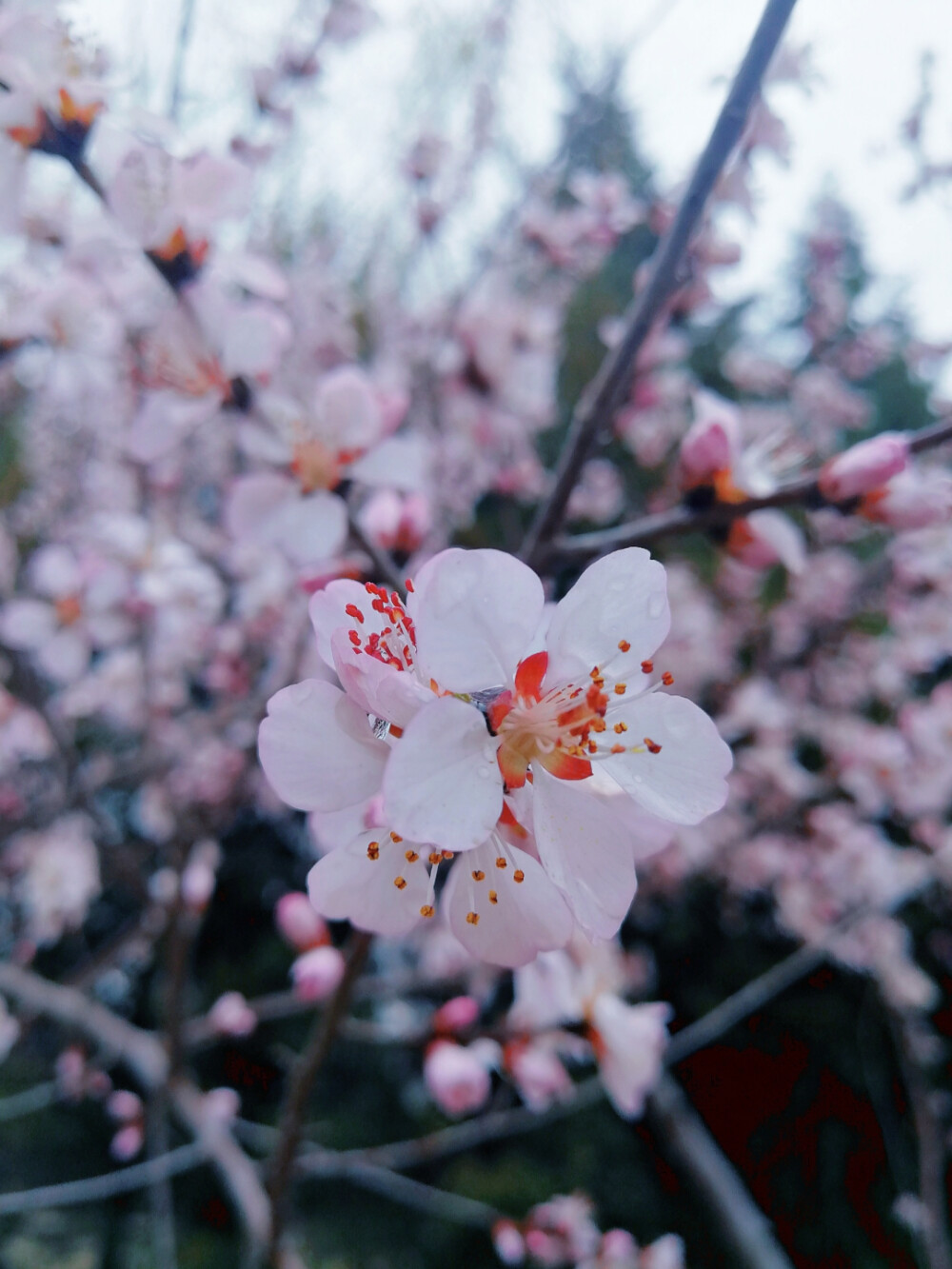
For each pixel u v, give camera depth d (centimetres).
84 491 40
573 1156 59
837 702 46
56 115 12
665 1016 16
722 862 45
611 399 12
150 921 28
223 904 69
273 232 36
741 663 55
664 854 42
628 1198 59
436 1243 56
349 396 14
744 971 66
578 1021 16
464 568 7
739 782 43
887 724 45
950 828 41
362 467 14
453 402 33
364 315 47
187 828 27
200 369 14
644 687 8
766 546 13
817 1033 64
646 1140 63
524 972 16
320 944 16
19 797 32
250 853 66
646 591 8
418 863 8
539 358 30
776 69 15
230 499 14
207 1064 64
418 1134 60
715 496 13
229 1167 24
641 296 12
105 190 12
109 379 20
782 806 42
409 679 7
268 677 32
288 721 8
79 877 29
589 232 29
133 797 37
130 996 57
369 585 8
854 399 46
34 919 30
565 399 65
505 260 36
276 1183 16
